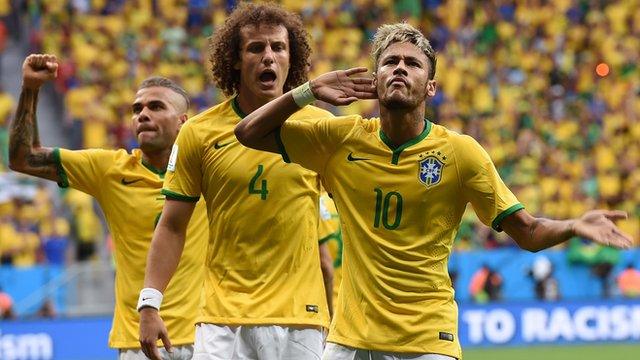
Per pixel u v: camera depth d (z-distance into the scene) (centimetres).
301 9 6116
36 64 1555
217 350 1415
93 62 5375
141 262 1639
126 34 5603
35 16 5522
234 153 1411
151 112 1656
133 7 5738
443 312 1256
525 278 4512
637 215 5416
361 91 1243
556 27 6531
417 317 1246
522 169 5444
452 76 6012
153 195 1650
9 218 4250
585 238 1162
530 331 4438
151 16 5778
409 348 1243
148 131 1653
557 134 5828
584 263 4606
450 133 1267
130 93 5306
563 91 6188
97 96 5206
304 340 1421
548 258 4553
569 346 4419
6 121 4944
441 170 1252
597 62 6419
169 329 1596
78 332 3744
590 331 4525
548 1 6612
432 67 1256
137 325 1636
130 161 1662
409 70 1224
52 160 1647
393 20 6247
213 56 1477
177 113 1672
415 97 1227
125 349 1645
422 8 6375
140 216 1642
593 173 5597
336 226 1916
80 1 5644
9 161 1634
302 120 1313
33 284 3809
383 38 1262
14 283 3791
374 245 1255
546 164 5516
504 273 4488
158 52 5578
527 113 5919
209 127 1425
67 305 3803
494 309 4384
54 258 4256
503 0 6531
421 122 1265
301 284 1428
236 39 1445
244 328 1413
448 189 1258
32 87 1565
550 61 6331
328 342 1283
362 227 1259
